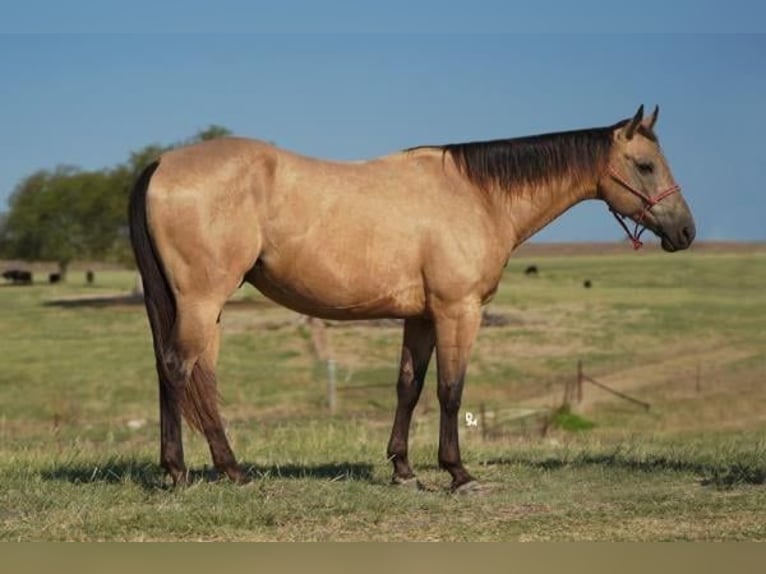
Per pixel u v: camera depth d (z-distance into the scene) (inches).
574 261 5216.5
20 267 5497.1
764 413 949.8
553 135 381.7
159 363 346.6
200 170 341.7
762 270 3991.1
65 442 685.9
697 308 2338.8
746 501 344.5
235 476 362.6
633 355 1550.2
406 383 385.1
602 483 379.2
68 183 3304.6
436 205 360.5
